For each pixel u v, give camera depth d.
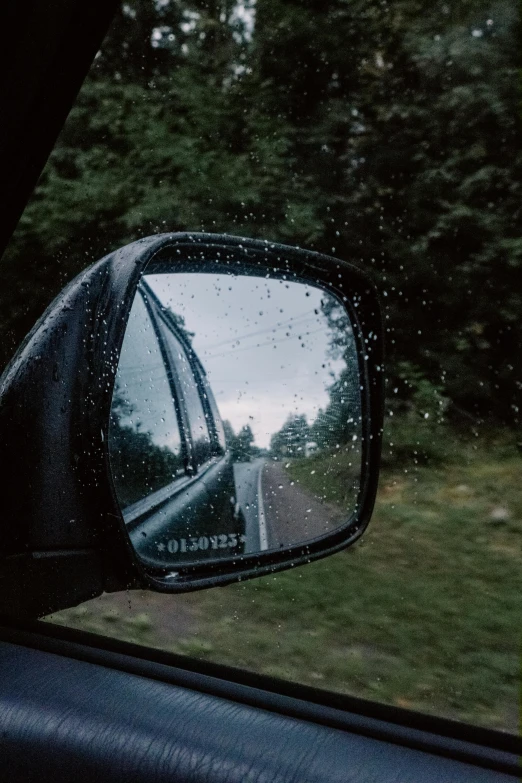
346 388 1.68
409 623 2.79
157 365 1.64
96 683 0.91
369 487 1.57
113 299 1.07
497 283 8.46
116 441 1.25
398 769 0.76
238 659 2.38
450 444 6.81
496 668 2.25
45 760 0.85
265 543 1.43
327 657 2.44
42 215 8.61
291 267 1.75
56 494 0.97
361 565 3.68
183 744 0.82
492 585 3.32
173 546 1.32
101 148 9.00
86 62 0.94
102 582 1.00
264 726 0.83
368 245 8.79
